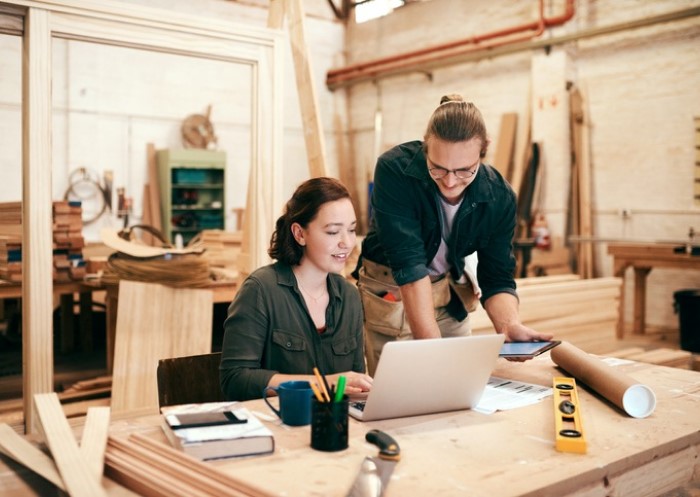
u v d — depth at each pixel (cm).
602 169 774
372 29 1057
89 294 591
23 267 284
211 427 135
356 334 207
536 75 812
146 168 939
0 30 276
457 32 930
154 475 117
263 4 994
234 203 1014
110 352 464
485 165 224
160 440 140
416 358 149
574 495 124
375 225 243
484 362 159
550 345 203
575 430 142
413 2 988
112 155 914
